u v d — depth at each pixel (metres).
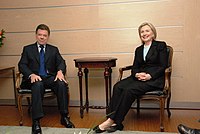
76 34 3.12
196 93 2.96
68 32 3.13
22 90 2.43
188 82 2.96
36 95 2.24
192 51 2.90
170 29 2.92
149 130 2.24
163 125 2.34
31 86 2.38
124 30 3.02
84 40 3.12
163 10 2.90
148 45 2.54
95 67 2.59
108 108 2.46
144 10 2.94
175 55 2.95
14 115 2.86
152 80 2.30
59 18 3.12
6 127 2.39
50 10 3.13
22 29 3.21
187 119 2.57
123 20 3.01
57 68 2.64
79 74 2.67
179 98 3.01
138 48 2.61
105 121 2.27
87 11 3.06
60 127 2.37
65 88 2.41
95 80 3.15
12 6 3.19
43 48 2.67
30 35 3.21
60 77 2.44
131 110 3.05
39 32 2.61
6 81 3.34
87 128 2.32
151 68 2.41
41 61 2.64
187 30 2.88
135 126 2.38
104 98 3.15
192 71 2.93
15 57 3.27
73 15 3.10
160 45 2.46
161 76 2.37
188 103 3.00
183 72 2.96
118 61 3.07
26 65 2.57
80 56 3.14
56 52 2.73
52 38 3.16
